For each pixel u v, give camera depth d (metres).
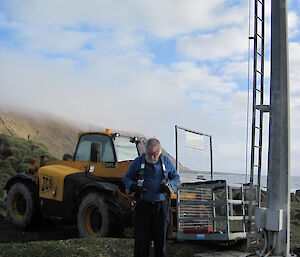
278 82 5.48
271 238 5.38
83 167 8.78
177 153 7.59
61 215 8.45
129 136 8.86
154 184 5.15
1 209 10.34
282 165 5.39
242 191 7.12
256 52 5.86
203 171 8.36
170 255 6.60
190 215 7.27
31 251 5.78
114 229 7.51
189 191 7.25
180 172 7.61
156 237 5.21
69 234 8.84
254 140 5.84
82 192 8.06
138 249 5.18
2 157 12.84
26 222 9.05
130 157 8.63
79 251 5.94
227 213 6.68
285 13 5.54
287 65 5.50
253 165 5.88
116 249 6.25
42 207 8.78
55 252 5.84
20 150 13.27
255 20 5.92
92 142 8.83
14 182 9.52
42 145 15.27
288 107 5.46
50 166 9.02
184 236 7.05
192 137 8.16
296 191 15.08
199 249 6.97
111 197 7.69
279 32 5.53
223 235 6.66
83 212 7.88
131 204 7.59
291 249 6.94
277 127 5.44
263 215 5.39
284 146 5.40
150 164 5.21
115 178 8.12
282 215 5.33
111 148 8.49
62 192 8.44
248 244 5.61
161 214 5.18
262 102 5.86
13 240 8.16
